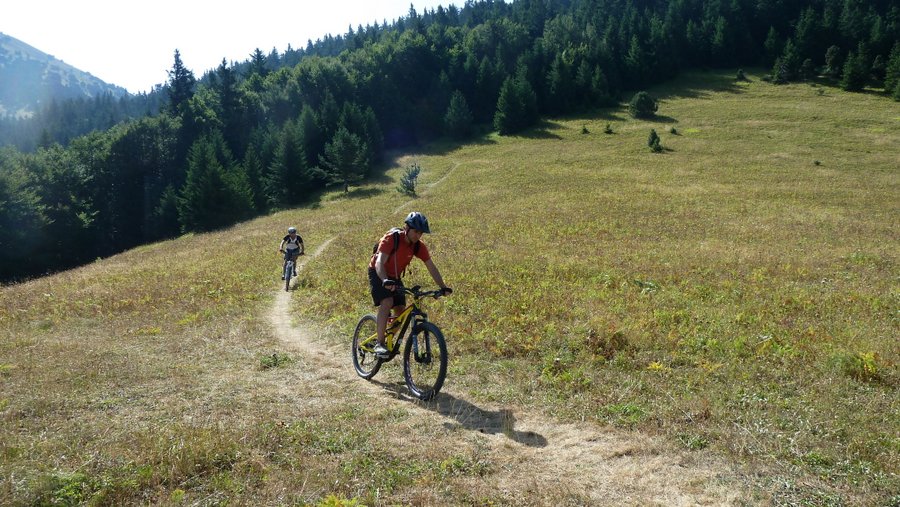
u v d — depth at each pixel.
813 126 70.19
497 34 123.00
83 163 72.81
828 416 5.55
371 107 88.25
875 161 52.94
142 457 4.37
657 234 25.08
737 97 91.56
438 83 98.88
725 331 9.12
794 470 4.47
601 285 13.77
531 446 5.02
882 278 15.00
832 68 98.31
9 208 51.16
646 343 8.34
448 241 23.75
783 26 121.19
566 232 26.17
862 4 123.19
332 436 5.01
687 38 114.38
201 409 5.79
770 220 28.92
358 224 33.94
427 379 6.48
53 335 11.07
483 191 46.09
